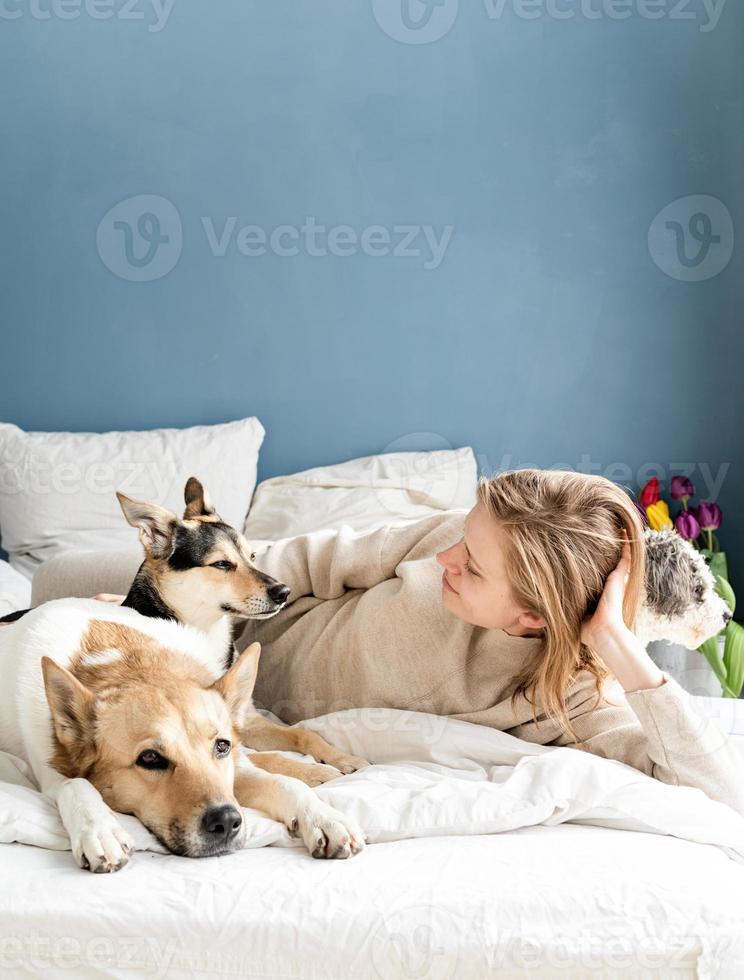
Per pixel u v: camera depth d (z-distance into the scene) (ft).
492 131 12.37
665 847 4.11
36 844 3.90
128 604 6.11
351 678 5.78
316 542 6.47
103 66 12.41
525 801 4.29
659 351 12.41
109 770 4.17
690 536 11.62
